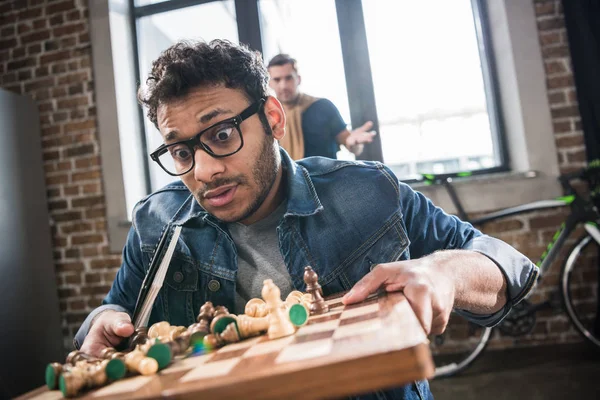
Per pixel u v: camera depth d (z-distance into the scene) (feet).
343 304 2.25
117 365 1.68
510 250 2.70
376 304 1.95
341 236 3.06
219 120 2.62
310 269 2.49
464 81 9.30
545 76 8.20
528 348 8.10
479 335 8.21
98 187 9.54
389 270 2.19
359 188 3.14
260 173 2.79
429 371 1.14
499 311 2.64
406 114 9.45
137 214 3.54
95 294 9.45
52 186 9.68
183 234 3.27
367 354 1.17
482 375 7.34
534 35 8.23
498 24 8.68
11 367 8.38
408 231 3.18
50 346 9.16
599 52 7.82
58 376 1.74
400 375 1.14
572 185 8.09
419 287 1.92
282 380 1.18
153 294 2.73
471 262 2.41
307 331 1.78
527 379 6.94
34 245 9.17
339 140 8.65
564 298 7.55
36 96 9.81
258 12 9.68
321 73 9.50
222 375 1.35
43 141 9.75
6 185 8.79
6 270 8.55
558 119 8.14
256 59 2.91
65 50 9.77
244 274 3.17
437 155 9.45
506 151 8.87
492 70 8.90
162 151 2.95
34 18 9.91
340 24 9.44
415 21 9.39
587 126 7.88
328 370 1.17
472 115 9.29
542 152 8.16
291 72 8.46
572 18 7.97
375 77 9.44
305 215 3.05
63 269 9.57
